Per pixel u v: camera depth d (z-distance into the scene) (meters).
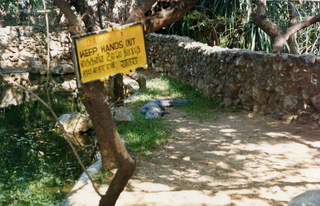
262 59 7.83
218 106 9.05
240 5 11.87
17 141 7.40
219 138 6.83
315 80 6.79
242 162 5.67
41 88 12.91
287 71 7.30
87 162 6.25
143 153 6.16
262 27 8.18
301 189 4.70
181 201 4.48
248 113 8.28
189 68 11.38
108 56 3.10
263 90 7.95
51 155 6.64
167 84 11.82
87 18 4.54
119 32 3.12
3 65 16.70
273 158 5.76
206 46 10.70
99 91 3.31
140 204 4.44
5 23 17.92
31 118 9.10
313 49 12.02
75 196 4.75
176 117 8.38
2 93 12.13
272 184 4.88
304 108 7.06
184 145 6.54
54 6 4.91
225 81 8.98
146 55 3.27
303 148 6.10
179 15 4.43
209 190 4.78
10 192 5.15
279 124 7.33
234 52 8.60
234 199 4.49
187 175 5.29
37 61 15.76
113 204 3.51
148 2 3.97
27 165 6.18
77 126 8.03
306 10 11.97
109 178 5.32
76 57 2.96
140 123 7.83
